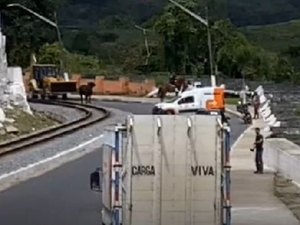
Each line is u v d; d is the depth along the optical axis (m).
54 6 172.38
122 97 128.88
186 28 156.12
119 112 93.88
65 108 100.19
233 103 111.00
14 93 83.31
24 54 166.12
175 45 158.62
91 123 76.69
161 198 22.47
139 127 22.47
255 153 44.53
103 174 26.73
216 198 22.52
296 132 58.62
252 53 155.50
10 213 30.77
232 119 86.69
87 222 28.77
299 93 102.44
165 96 116.81
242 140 62.41
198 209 22.53
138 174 22.48
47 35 170.62
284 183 38.28
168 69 160.38
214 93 83.94
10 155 50.94
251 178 40.16
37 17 168.50
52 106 103.31
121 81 138.88
